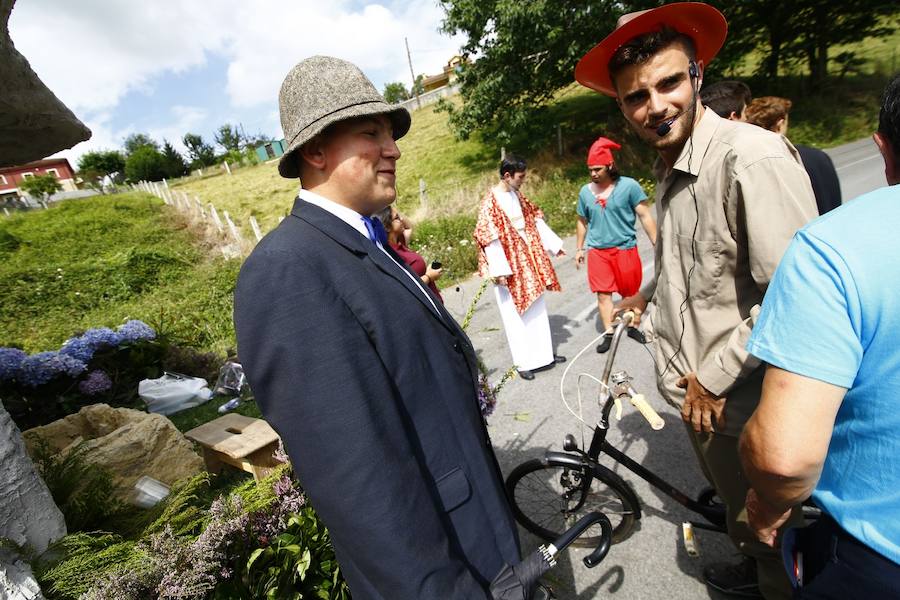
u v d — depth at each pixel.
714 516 1.99
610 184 3.88
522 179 3.65
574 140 15.44
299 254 0.97
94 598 1.31
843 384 0.85
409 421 1.08
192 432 2.81
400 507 0.93
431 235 8.62
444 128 23.41
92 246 14.77
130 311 8.73
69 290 10.34
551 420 3.25
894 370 0.82
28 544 1.39
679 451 2.76
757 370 1.43
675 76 1.46
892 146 0.92
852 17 15.20
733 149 1.37
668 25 1.47
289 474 1.81
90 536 1.58
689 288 1.58
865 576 0.93
